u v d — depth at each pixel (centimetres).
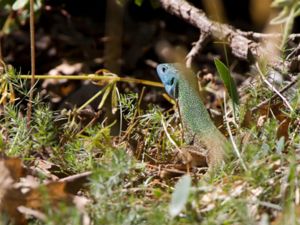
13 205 565
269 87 772
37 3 1102
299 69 799
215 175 627
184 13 995
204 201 562
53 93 1107
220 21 948
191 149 723
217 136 720
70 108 1032
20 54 1253
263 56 821
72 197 564
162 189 639
